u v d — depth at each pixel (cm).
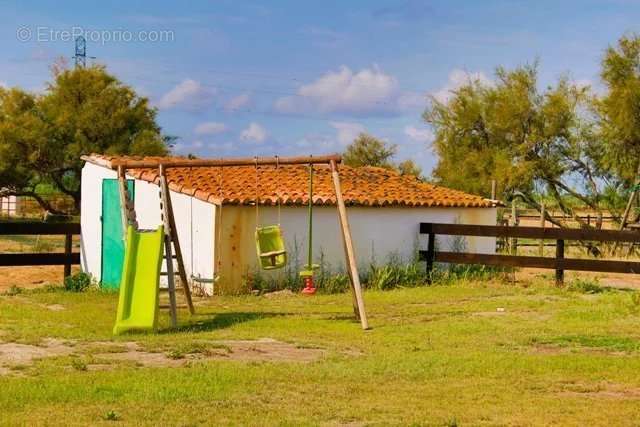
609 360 1111
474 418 822
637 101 3725
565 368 1063
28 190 5747
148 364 1059
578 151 3997
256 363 1072
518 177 3919
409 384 970
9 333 1266
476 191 4103
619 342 1270
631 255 3325
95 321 1455
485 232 2150
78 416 798
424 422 801
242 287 1988
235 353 1154
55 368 1006
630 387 971
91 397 872
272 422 791
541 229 2086
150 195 2141
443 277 2167
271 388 932
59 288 2028
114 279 2134
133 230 1429
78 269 2595
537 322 1486
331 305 1756
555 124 3975
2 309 1600
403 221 2261
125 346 1187
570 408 865
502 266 2172
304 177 2331
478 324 1456
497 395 920
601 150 3972
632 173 3809
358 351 1202
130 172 2181
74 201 5503
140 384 927
